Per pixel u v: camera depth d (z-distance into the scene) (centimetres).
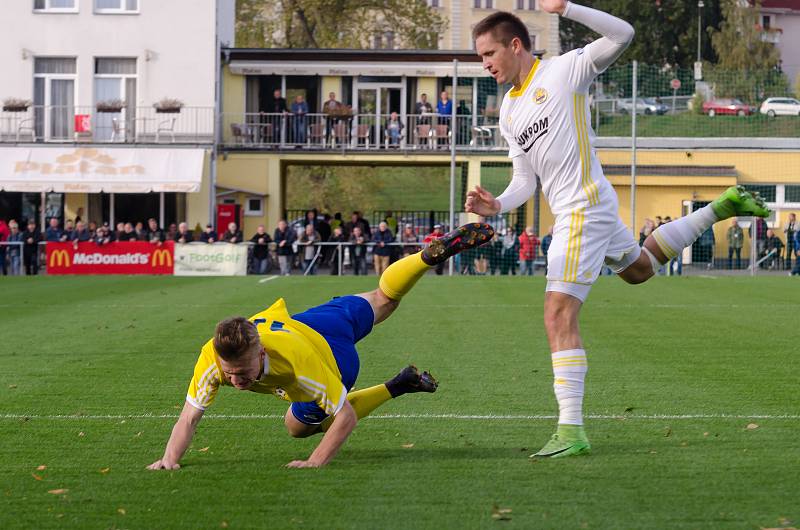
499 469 982
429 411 1323
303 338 973
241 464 1015
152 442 1134
